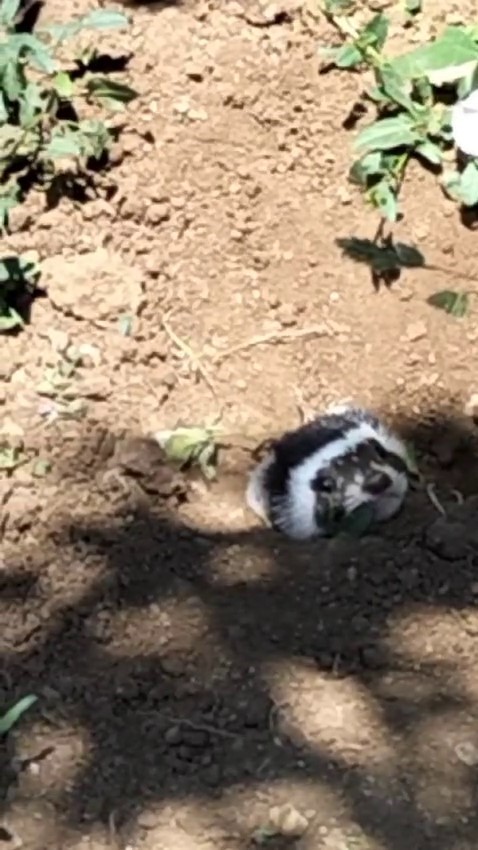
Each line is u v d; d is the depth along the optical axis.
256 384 0.92
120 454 0.89
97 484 0.88
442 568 0.84
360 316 0.94
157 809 0.75
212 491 0.89
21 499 0.87
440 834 0.74
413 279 0.95
